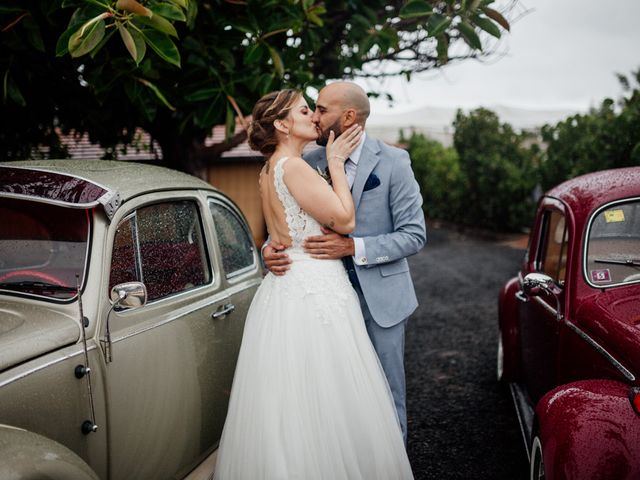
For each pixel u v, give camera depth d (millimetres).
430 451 4168
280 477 2615
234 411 2875
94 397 2426
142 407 2678
